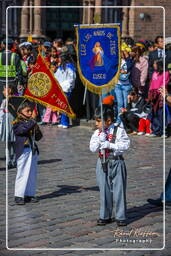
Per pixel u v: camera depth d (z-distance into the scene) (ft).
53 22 162.20
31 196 34.50
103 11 167.32
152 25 164.86
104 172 29.14
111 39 29.60
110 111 29.07
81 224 29.66
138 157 49.57
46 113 71.92
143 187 38.45
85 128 69.05
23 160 33.81
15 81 62.64
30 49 71.26
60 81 69.41
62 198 35.40
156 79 59.93
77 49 29.86
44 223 29.81
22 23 154.51
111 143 28.66
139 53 64.08
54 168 44.83
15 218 30.78
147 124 61.82
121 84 65.21
